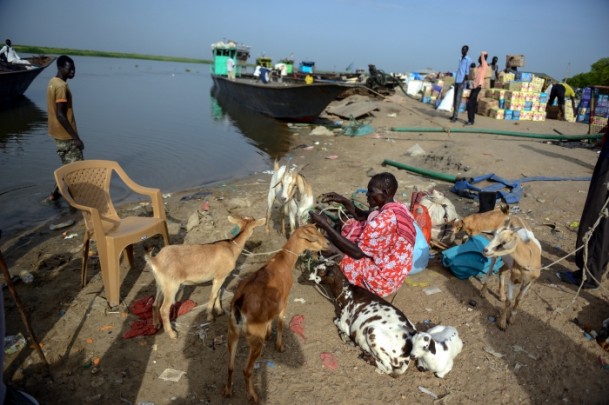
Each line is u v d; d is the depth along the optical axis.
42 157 11.20
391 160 11.31
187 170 10.86
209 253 4.20
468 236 6.43
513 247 4.07
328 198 5.46
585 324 4.58
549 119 18.73
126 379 3.66
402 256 4.37
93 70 49.88
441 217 6.17
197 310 4.68
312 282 5.34
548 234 6.78
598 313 4.80
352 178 9.93
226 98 27.42
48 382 3.59
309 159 12.16
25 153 11.53
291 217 6.55
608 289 5.24
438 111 20.30
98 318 4.44
